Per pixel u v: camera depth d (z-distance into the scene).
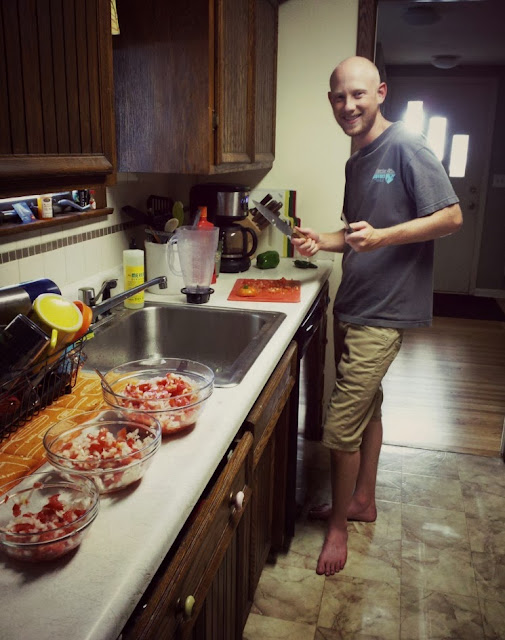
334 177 2.75
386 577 1.96
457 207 1.78
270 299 1.99
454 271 6.17
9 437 1.04
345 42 2.60
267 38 2.42
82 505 0.80
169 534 0.81
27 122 0.95
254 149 2.31
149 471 0.95
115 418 1.06
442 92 5.80
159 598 0.81
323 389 2.96
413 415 3.21
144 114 1.86
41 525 0.75
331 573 1.96
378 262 1.87
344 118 1.90
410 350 4.34
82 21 1.07
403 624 1.76
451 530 2.21
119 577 0.71
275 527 1.94
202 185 2.48
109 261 1.97
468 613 1.81
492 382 3.74
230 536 1.18
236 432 1.16
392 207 1.86
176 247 1.97
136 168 1.91
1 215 1.40
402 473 2.62
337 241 2.22
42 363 1.09
